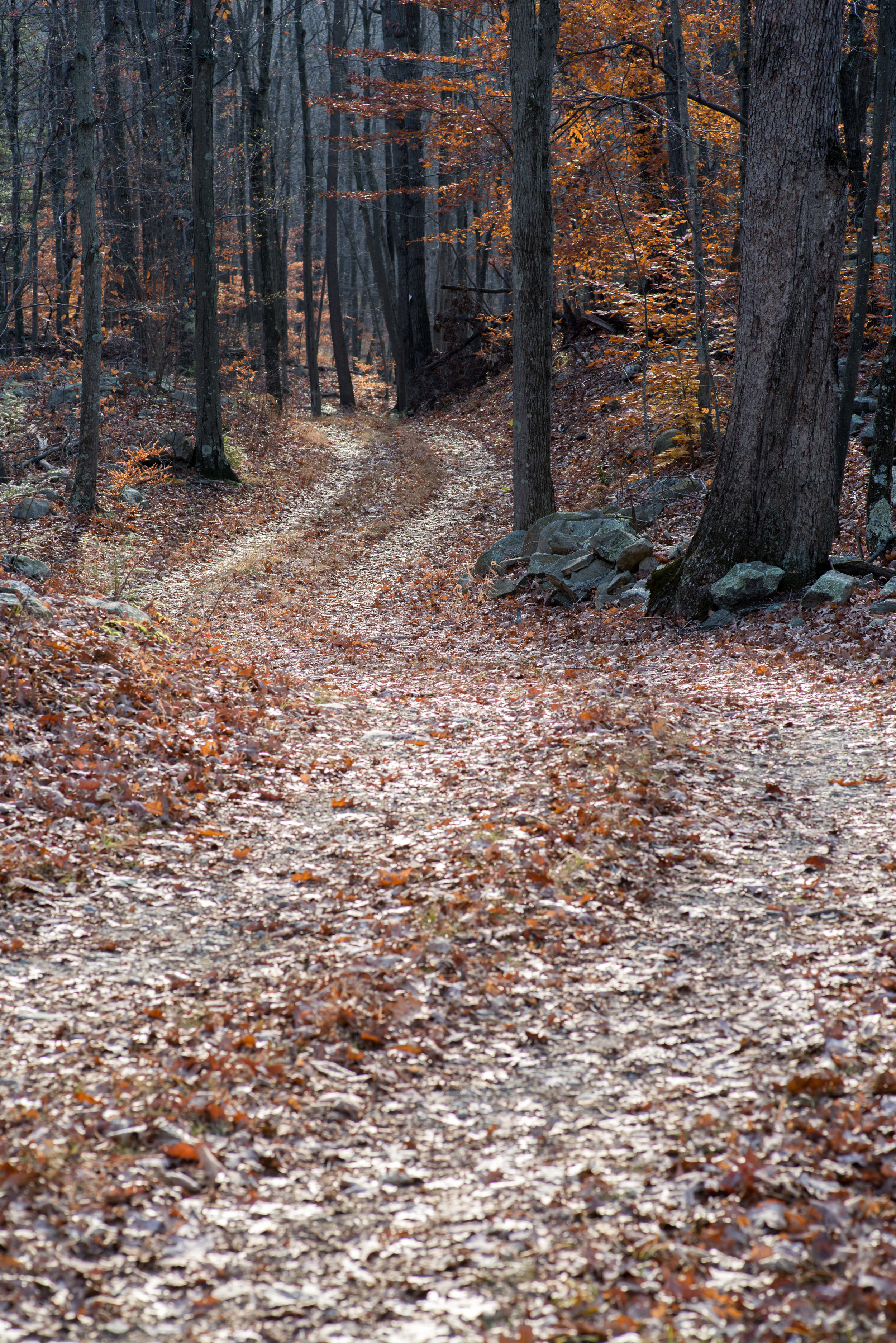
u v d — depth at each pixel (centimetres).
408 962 449
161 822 619
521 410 1603
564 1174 315
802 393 1134
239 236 3859
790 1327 244
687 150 1692
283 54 4366
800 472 1147
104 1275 270
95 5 2669
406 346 4041
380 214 4338
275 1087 361
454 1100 359
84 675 809
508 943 467
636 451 2091
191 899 529
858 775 659
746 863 548
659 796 624
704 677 954
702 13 2300
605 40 2111
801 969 432
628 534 1419
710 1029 394
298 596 1571
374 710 958
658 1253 276
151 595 1505
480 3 2728
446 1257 282
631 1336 246
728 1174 301
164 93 2819
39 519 1761
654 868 541
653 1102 350
